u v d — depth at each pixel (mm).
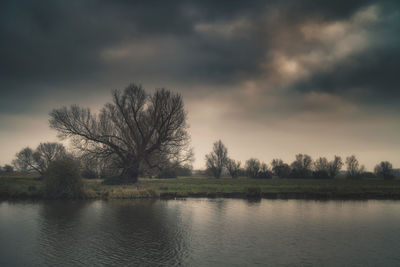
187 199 37969
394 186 60562
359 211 29438
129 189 39969
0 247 15555
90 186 46438
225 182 72938
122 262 13516
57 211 26359
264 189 49000
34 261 13453
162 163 54500
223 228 20812
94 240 17094
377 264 13711
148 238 17750
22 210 26750
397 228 21406
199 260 13961
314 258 14484
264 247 16234
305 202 36656
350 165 114312
